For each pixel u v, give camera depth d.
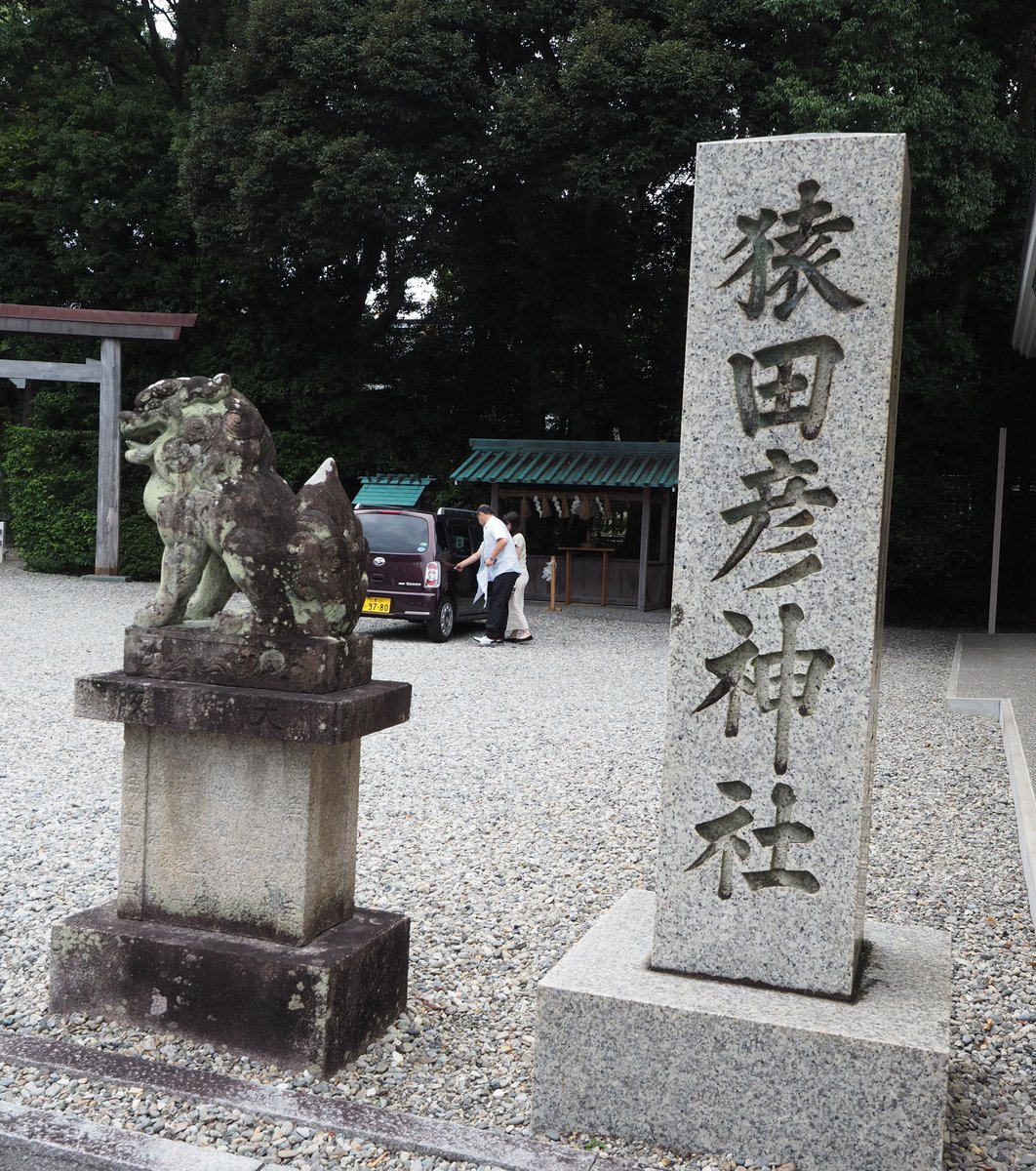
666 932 2.87
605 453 17.14
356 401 19.41
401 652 11.95
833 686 2.71
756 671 2.77
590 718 8.37
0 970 3.58
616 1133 2.72
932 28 13.55
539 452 17.41
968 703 8.91
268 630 3.09
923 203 13.40
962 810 5.96
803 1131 2.57
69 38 19.33
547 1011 2.76
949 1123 2.82
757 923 2.79
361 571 3.28
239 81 15.33
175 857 3.19
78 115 18.78
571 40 14.05
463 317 19.70
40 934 3.88
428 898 4.40
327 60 14.34
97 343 19.56
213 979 3.04
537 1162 2.58
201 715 3.02
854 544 2.68
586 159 14.24
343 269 19.03
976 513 16.77
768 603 2.75
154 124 19.14
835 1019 2.61
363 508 12.99
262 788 3.09
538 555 18.36
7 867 4.60
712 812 2.81
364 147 14.59
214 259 18.88
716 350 2.78
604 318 17.75
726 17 13.73
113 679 3.13
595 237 17.20
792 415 2.72
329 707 2.89
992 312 16.52
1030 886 4.56
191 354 19.92
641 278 18.23
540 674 10.58
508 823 5.49
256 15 14.70
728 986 2.79
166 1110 2.75
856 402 2.67
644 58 13.58
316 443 19.39
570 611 16.61
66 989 3.22
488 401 21.31
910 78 13.23
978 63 13.77
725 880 2.81
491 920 4.17
